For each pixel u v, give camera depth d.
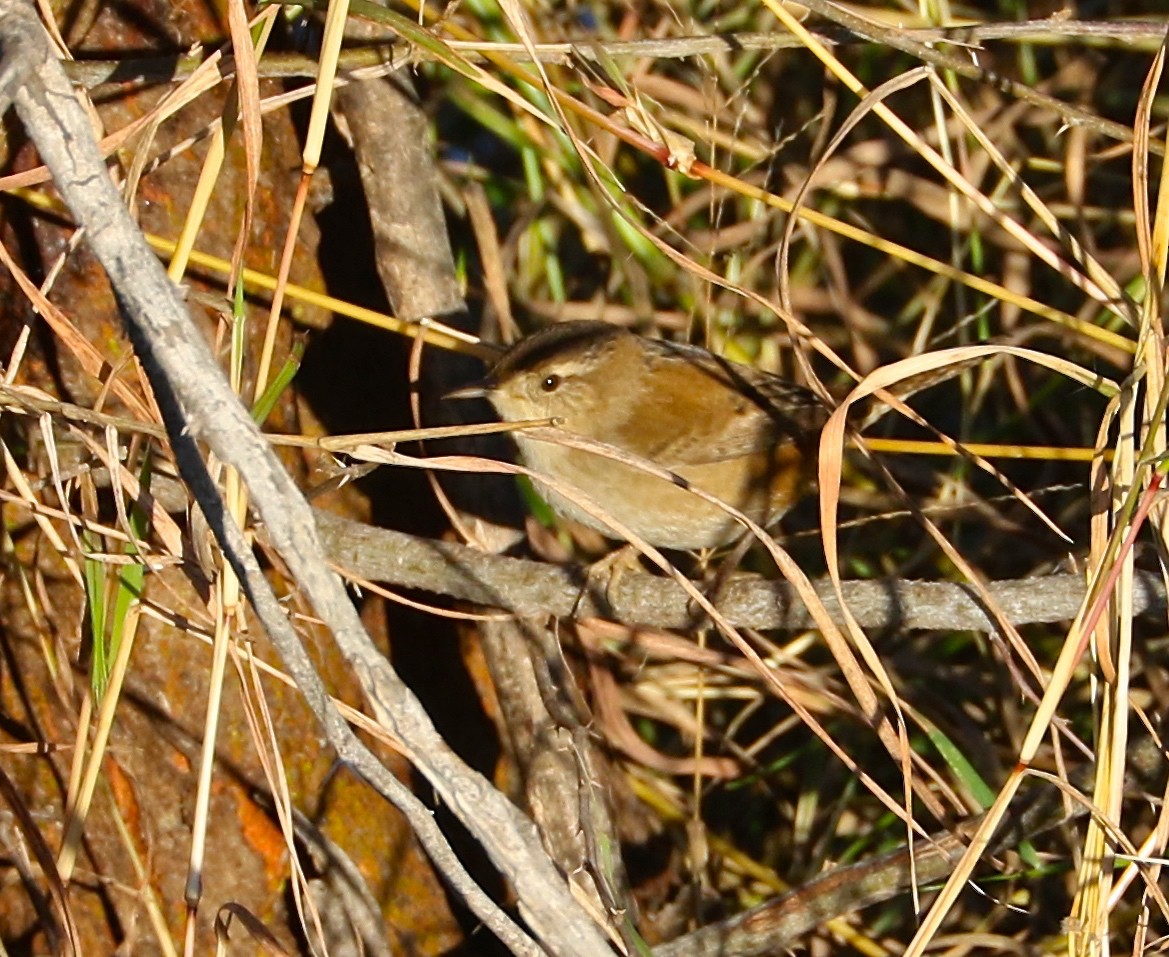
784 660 9.93
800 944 9.38
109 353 7.85
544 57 7.85
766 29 11.50
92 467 7.43
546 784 8.57
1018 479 11.21
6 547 7.59
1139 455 6.29
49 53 5.39
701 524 10.21
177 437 5.70
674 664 10.64
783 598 7.77
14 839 7.32
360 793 8.51
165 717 7.81
